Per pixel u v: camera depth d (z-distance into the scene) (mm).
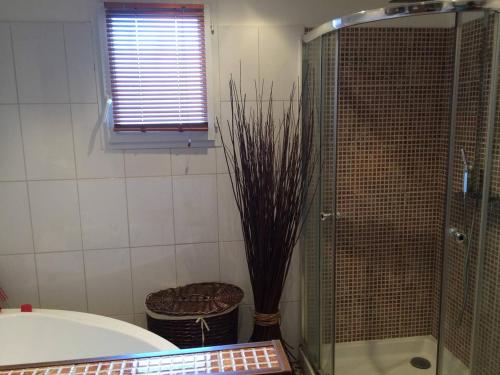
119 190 2248
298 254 2432
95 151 2195
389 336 2512
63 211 2232
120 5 2059
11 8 2031
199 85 2197
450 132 1861
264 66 2229
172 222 2314
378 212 2363
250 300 2436
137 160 2232
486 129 1838
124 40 2105
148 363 1042
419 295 2492
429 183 2363
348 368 2381
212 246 2365
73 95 2131
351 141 2258
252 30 2191
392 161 2311
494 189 1867
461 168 1888
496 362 1956
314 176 2207
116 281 2336
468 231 1930
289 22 2215
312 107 2186
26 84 2094
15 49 2059
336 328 2471
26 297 2287
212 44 2174
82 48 2096
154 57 2143
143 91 2168
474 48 1798
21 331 2039
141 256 2328
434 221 2412
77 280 2309
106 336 1965
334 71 1944
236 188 2301
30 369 1014
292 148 2176
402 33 2170
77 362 1043
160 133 2209
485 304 1940
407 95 2242
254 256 2148
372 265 2426
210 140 2252
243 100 2238
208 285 2352
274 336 2205
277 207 2082
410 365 2402
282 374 1014
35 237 2238
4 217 2199
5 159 2146
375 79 2205
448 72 2225
